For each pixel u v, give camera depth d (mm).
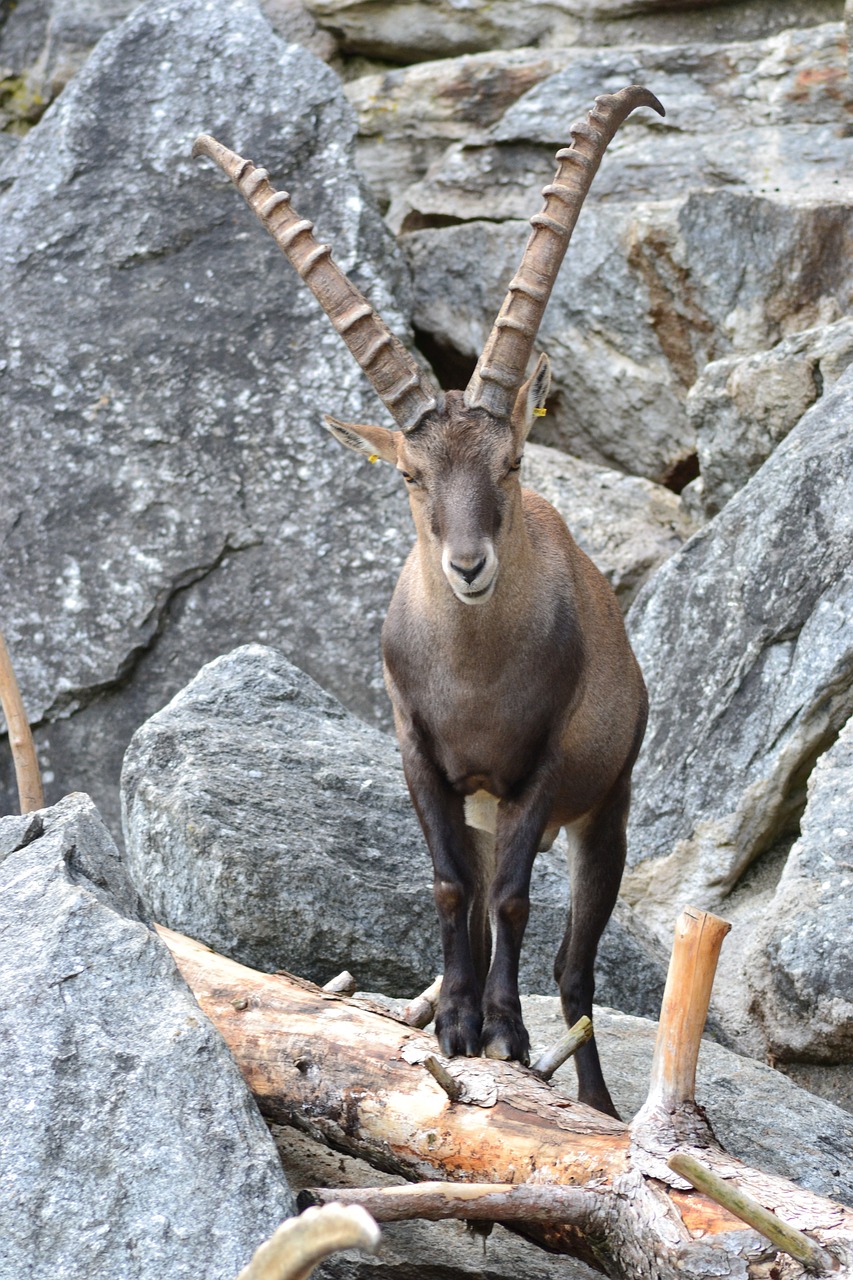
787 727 12008
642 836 12508
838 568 12203
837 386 13664
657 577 13594
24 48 22422
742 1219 5180
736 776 12180
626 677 8922
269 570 15727
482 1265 6527
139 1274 5371
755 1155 7766
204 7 18641
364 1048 6773
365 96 20047
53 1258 5406
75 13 22078
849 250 15289
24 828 7328
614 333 16625
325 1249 3949
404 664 8109
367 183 17984
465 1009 7320
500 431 7699
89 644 15602
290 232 8070
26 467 16297
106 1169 5652
